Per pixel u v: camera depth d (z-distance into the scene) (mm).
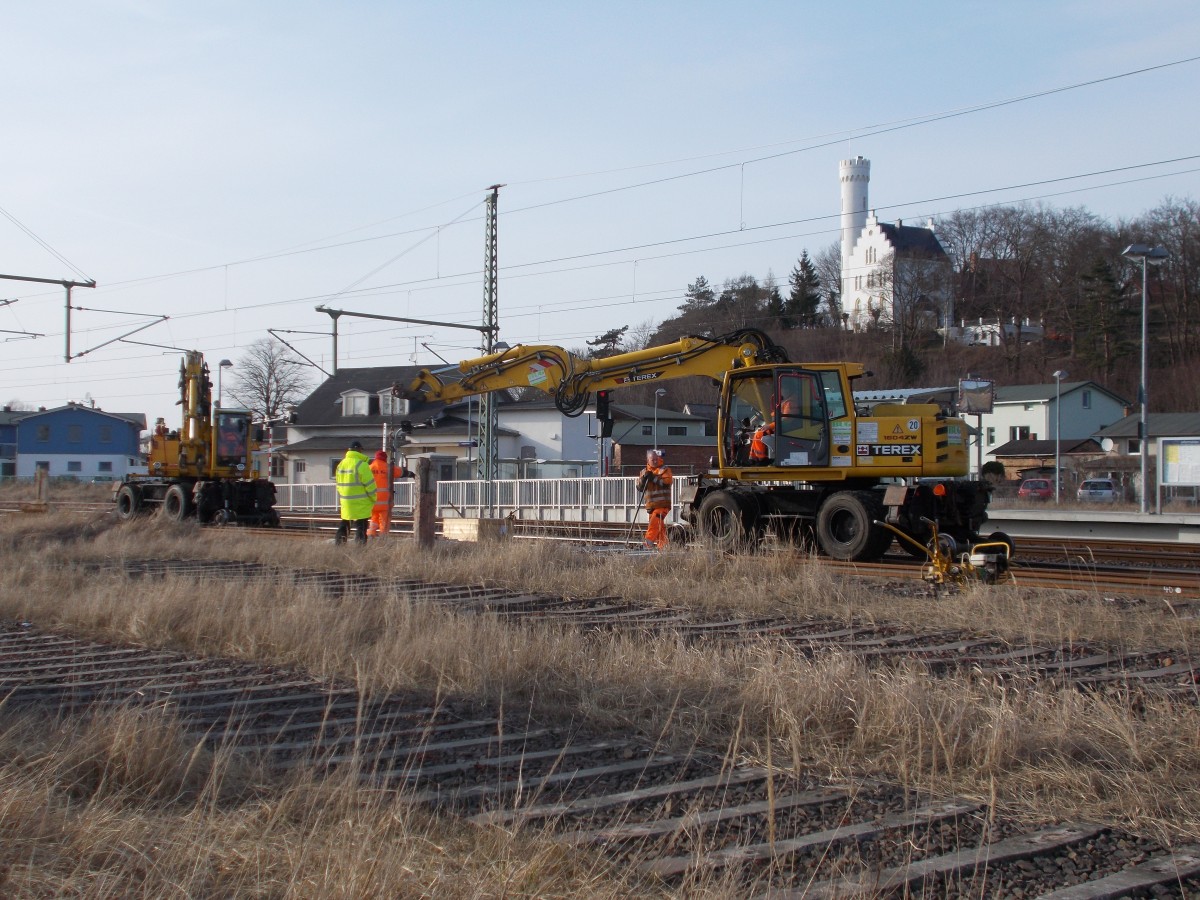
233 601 11891
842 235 100250
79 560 19047
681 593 13711
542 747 7027
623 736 7273
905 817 5602
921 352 78188
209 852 4672
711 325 87500
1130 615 11555
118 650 10766
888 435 18047
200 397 30281
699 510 19938
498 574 15781
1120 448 61938
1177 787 6109
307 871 4477
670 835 5262
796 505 19172
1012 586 13430
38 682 9086
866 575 15750
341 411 66812
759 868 4922
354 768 5656
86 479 78250
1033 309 80438
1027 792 6023
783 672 7926
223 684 8977
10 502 45438
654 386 79250
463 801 5871
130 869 4488
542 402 62000
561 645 9398
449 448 61656
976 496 18375
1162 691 8227
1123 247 74062
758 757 6680
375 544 18625
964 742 6645
